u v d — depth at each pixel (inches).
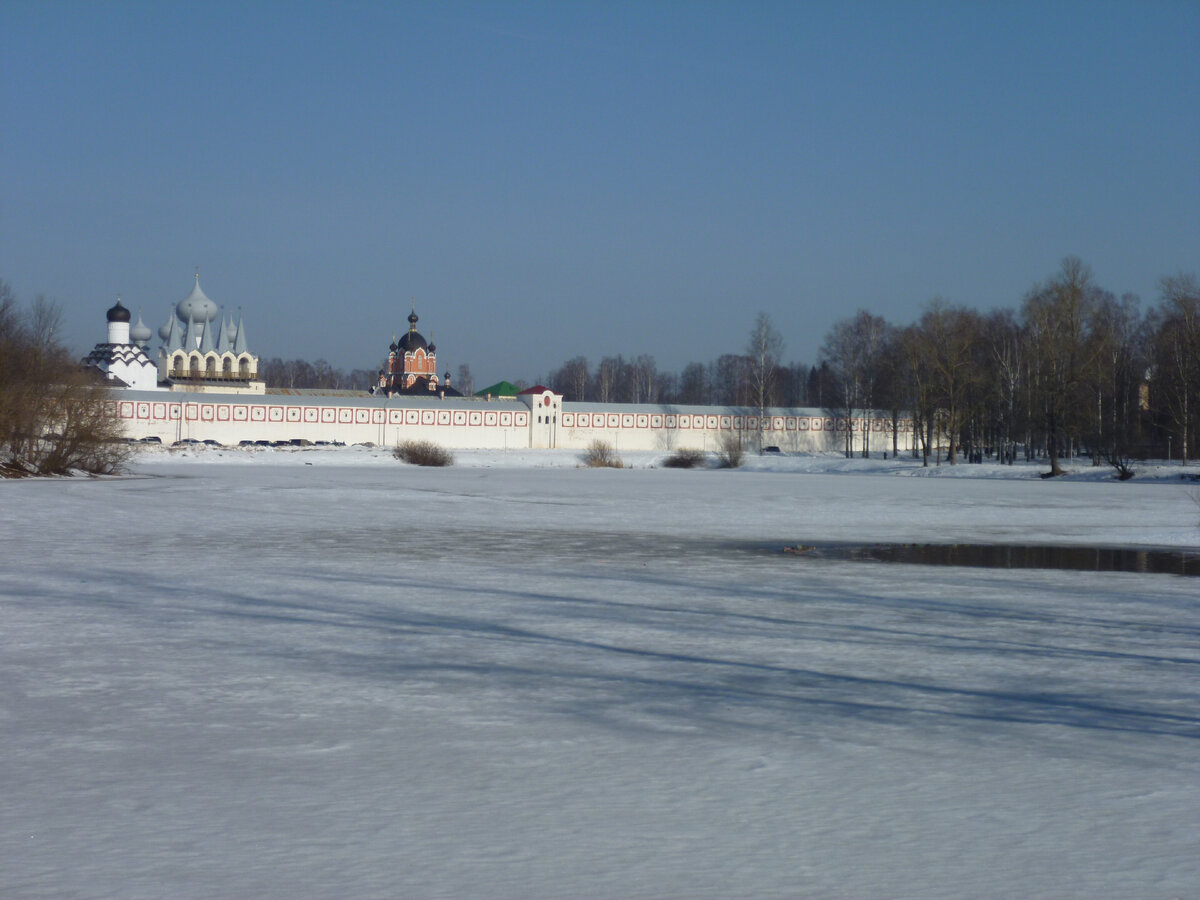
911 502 1958.7
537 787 338.0
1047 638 616.4
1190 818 310.8
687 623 660.1
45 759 366.3
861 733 406.0
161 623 641.6
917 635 624.4
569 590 805.2
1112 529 1430.9
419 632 620.7
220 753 374.6
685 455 3927.2
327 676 500.4
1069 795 331.9
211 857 277.7
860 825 304.3
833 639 608.1
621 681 494.9
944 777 350.0
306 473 2800.2
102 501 1665.8
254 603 724.7
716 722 421.7
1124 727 417.1
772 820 308.0
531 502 1845.5
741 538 1261.1
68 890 256.4
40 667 515.5
